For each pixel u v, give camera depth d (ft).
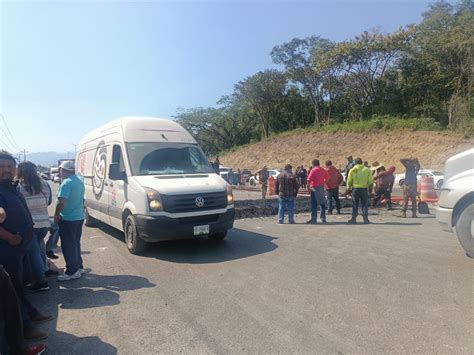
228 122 244.83
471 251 22.50
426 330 13.73
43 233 20.10
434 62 156.66
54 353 12.91
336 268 21.56
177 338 13.70
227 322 14.88
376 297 16.98
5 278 12.17
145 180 26.48
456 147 121.49
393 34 167.02
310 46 193.06
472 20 154.30
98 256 26.11
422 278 19.39
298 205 51.52
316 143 166.71
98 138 35.19
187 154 30.17
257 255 25.08
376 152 140.97
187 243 29.30
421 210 44.24
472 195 22.33
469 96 136.05
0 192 13.87
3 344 12.53
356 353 12.29
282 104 220.84
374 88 178.81
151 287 19.34
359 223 37.52
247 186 120.47
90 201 36.09
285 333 13.80
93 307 16.90
